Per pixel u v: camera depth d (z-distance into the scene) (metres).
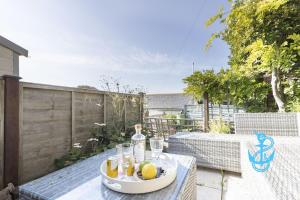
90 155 2.98
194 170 1.63
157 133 5.03
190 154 2.88
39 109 2.46
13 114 2.07
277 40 3.59
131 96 4.84
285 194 0.99
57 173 1.37
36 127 2.41
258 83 4.21
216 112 5.15
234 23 3.86
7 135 2.01
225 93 4.51
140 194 1.07
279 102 3.65
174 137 3.00
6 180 1.97
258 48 3.38
